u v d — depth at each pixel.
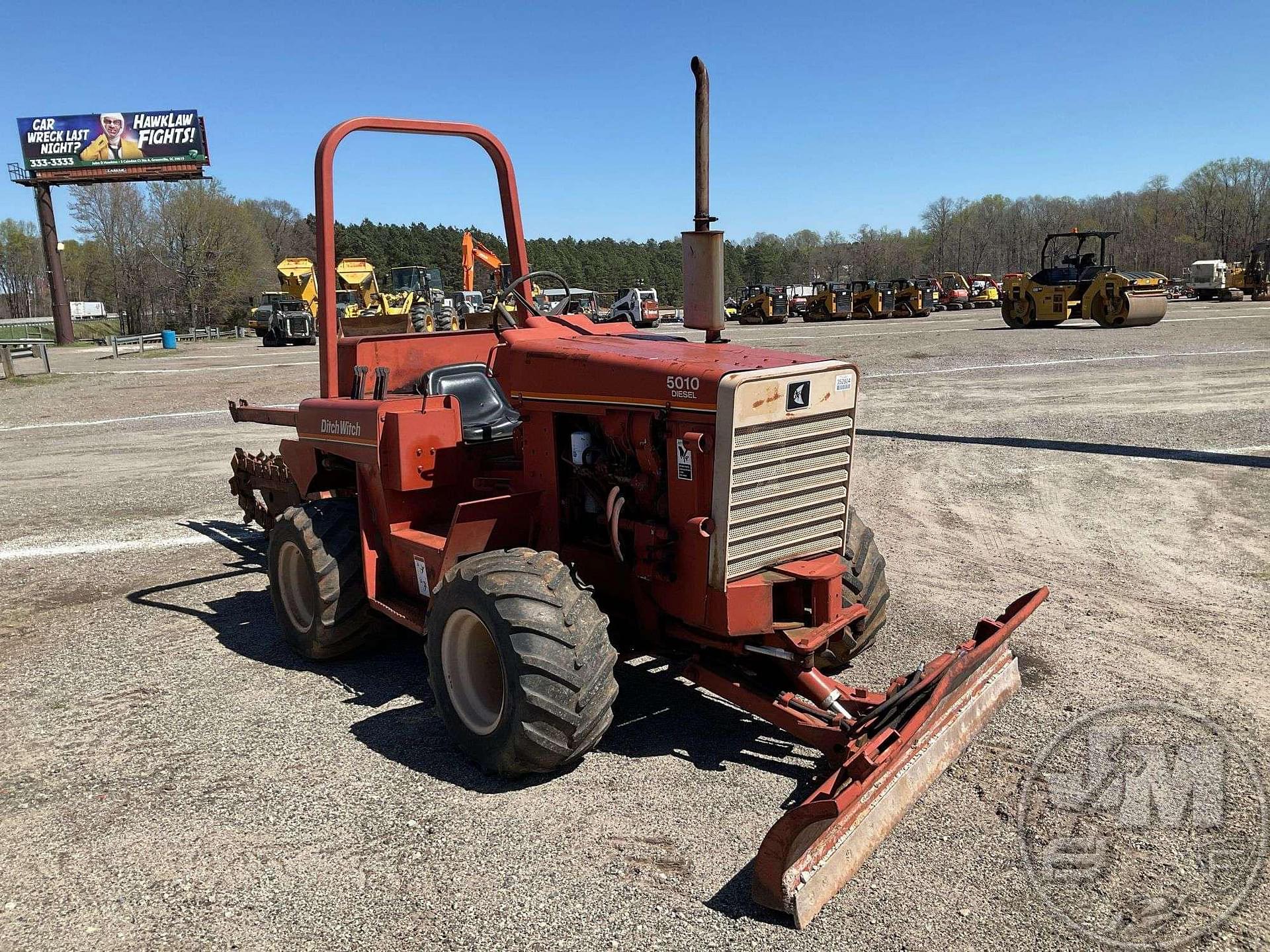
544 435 4.02
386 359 4.99
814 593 3.43
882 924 2.69
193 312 67.00
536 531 4.11
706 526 3.35
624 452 3.73
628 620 3.93
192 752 3.88
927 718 3.14
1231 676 4.28
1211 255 87.62
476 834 3.20
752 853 3.05
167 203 68.38
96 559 6.87
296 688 4.52
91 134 45.03
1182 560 6.03
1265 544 6.29
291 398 16.62
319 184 4.88
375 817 3.33
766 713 3.44
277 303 37.09
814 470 3.55
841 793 2.77
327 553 4.54
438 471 4.43
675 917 2.74
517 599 3.36
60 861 3.12
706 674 3.65
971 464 9.11
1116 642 4.73
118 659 4.95
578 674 3.32
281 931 2.74
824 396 3.49
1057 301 26.09
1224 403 11.97
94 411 15.67
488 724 3.58
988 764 3.54
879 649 4.74
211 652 5.03
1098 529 6.80
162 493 9.13
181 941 2.71
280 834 3.24
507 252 5.27
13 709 4.34
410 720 4.14
